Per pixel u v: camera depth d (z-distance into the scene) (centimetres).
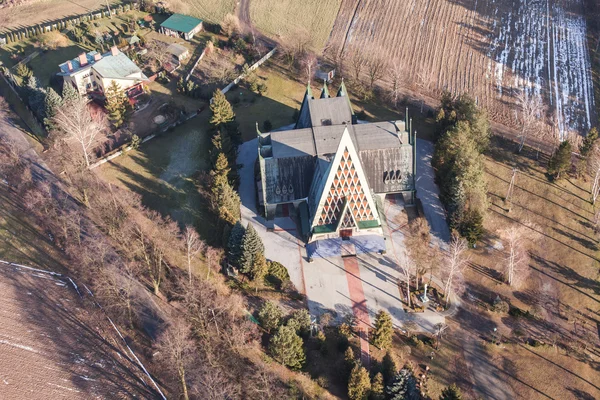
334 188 11662
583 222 13150
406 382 9450
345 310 11175
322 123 13412
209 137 14650
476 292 11619
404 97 16825
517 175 14300
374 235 12462
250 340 10412
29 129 15575
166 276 11594
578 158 15000
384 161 12888
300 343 9994
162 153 14650
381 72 17325
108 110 15225
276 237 12606
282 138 13012
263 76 17575
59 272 11838
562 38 19362
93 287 11481
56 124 14538
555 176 14162
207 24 19638
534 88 17550
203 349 10144
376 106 16512
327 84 17325
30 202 12775
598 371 10431
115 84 15000
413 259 11806
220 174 12769
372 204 12138
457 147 13062
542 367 10456
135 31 19512
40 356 10275
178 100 16475
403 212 13150
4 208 13175
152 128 15388
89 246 11669
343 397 9869
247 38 19012
